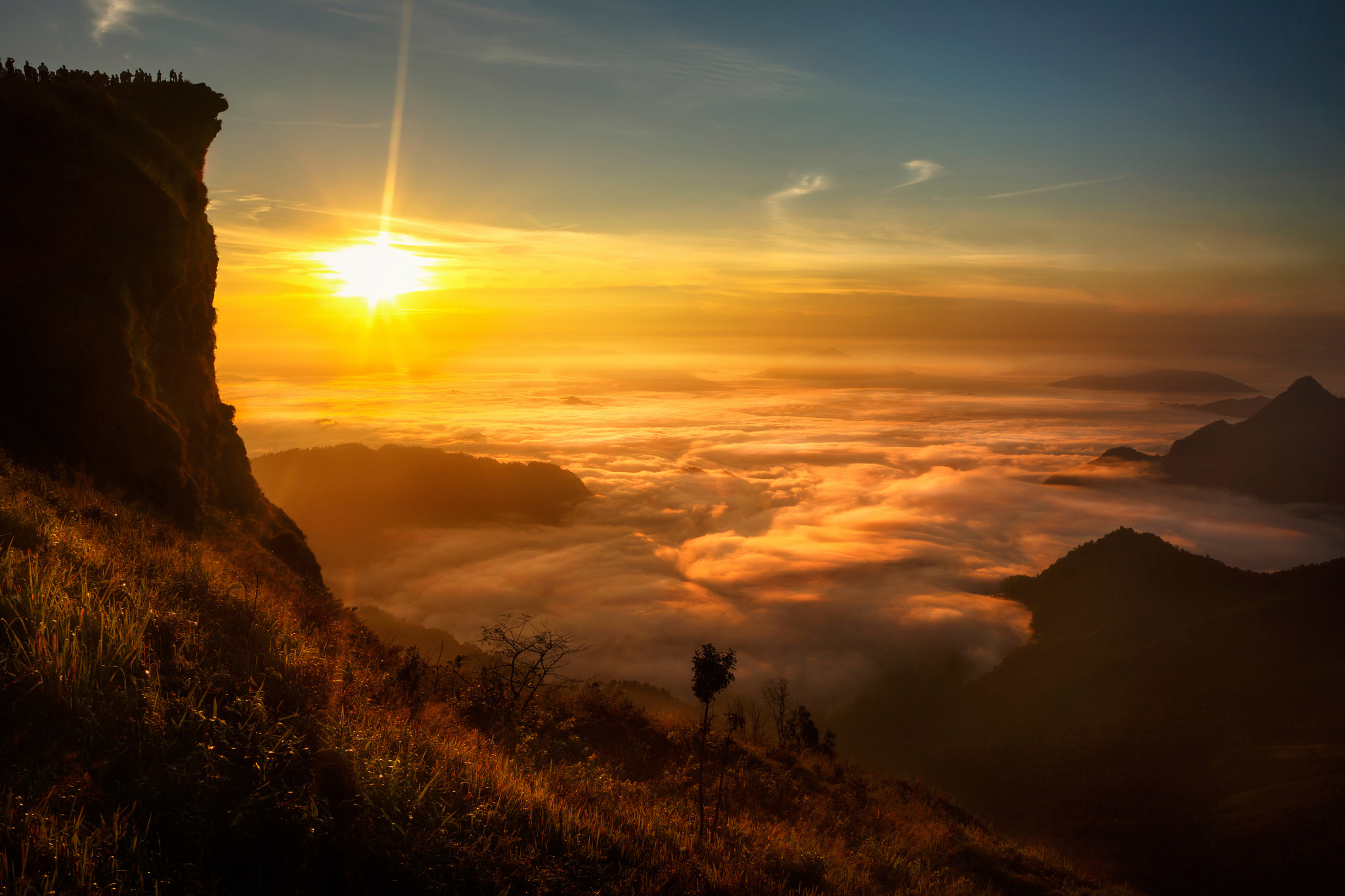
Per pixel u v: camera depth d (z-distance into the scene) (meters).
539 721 12.33
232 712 5.66
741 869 6.61
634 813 7.48
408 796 5.36
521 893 4.99
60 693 4.96
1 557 7.00
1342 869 54.78
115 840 3.94
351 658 9.85
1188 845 64.44
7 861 3.68
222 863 4.20
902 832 14.62
